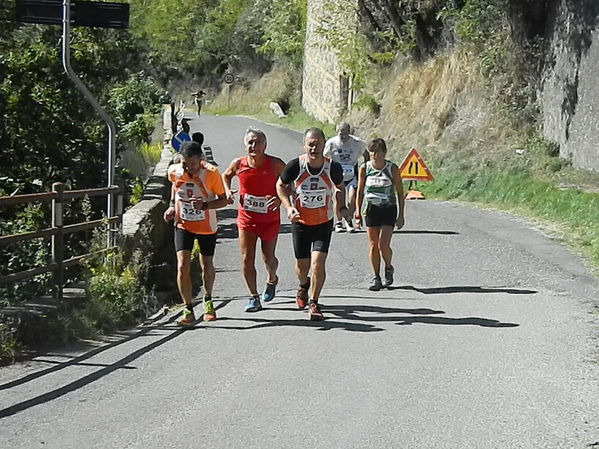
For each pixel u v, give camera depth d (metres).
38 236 9.22
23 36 18.28
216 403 6.88
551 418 6.53
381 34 31.47
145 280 11.09
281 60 66.69
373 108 33.81
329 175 9.62
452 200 20.98
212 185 9.61
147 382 7.49
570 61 20.95
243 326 9.58
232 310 10.43
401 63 32.78
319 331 9.24
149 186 15.19
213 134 43.09
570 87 20.91
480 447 5.95
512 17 24.00
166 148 25.56
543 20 23.42
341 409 6.71
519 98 24.12
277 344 8.73
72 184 15.66
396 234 15.44
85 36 19.33
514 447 5.95
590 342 8.67
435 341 8.76
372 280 11.71
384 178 11.12
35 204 13.29
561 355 8.23
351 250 13.98
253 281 10.23
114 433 6.23
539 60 23.45
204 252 9.80
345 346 8.61
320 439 6.08
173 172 9.66
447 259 13.12
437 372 7.70
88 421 6.48
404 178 20.89
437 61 29.30
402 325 9.45
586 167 20.05
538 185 19.30
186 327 9.62
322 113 47.34
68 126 16.16
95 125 16.75
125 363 8.12
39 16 11.04
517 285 11.38
